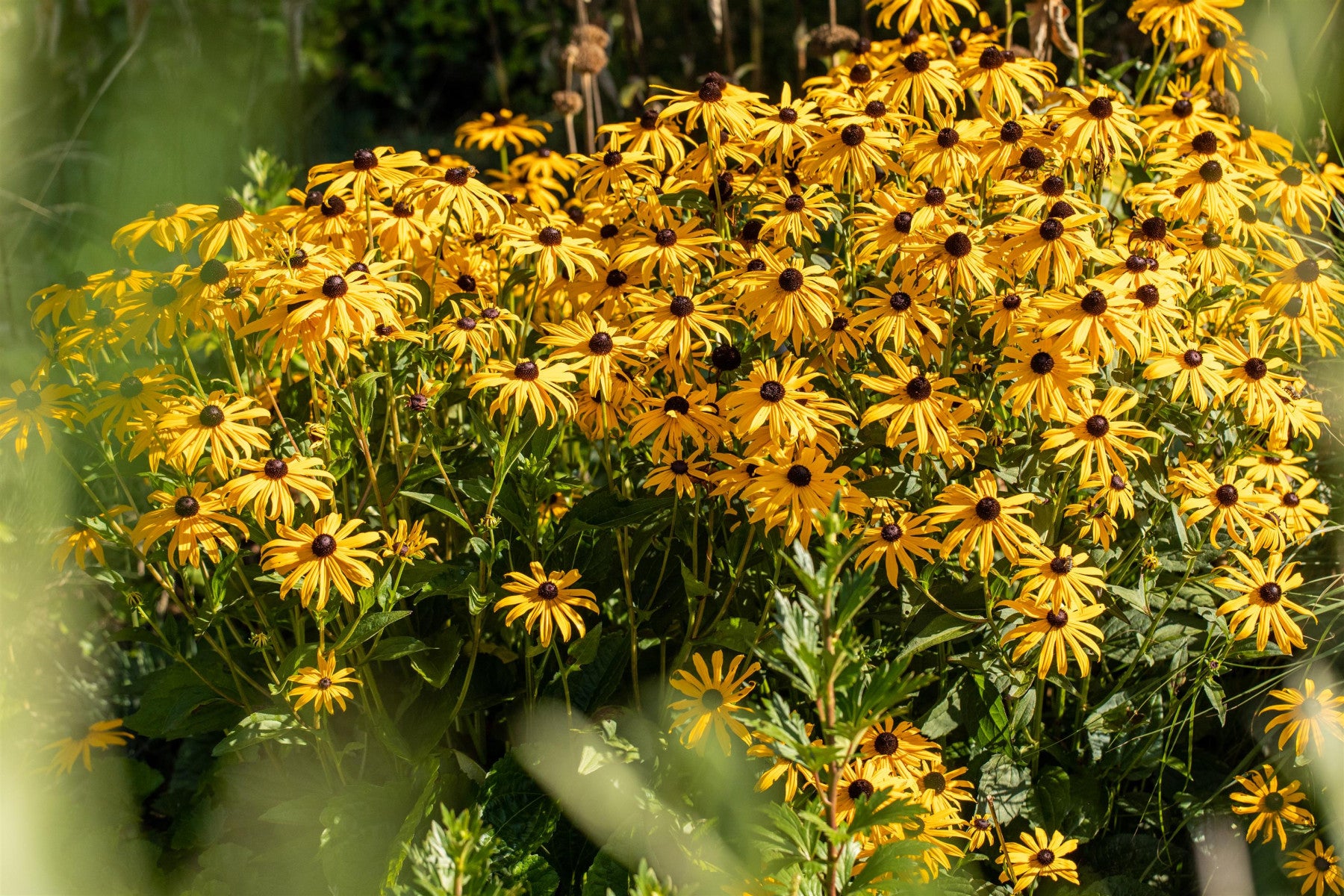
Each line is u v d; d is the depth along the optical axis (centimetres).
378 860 219
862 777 204
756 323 229
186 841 261
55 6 518
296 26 450
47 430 207
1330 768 220
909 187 251
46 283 440
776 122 247
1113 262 220
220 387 246
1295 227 312
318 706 204
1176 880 242
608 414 225
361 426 218
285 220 238
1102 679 247
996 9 428
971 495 207
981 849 235
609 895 210
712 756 218
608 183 262
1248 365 219
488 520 217
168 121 528
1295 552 246
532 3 616
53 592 312
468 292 246
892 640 241
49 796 270
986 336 236
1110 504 210
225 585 211
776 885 184
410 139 626
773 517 198
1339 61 337
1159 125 266
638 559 227
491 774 228
